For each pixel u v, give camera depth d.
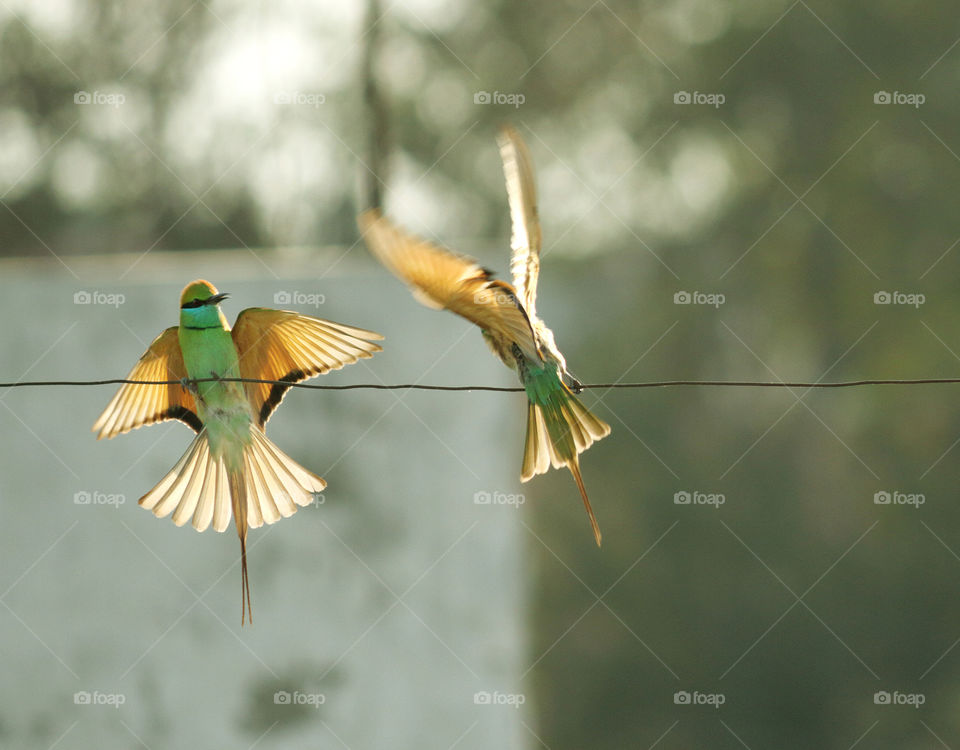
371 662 10.91
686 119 20.16
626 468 19.28
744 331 19.94
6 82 16.72
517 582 11.23
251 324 5.11
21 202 16.47
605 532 18.64
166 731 10.63
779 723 17.34
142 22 17.02
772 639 17.66
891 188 19.28
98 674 10.66
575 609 18.02
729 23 19.95
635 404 19.70
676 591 18.19
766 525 18.52
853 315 19.08
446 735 10.85
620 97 20.25
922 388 18.08
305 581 11.00
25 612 10.68
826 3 19.48
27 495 10.80
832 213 19.56
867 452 18.30
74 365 10.95
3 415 10.86
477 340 11.64
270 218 17.03
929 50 19.12
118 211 16.75
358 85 17.17
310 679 10.83
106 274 11.42
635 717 17.27
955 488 17.69
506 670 11.02
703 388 19.70
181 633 10.79
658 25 20.03
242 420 5.11
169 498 5.03
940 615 17.25
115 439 10.93
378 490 11.22
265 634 10.86
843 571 17.91
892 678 17.19
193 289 5.14
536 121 19.92
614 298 20.56
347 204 17.09
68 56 16.89
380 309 11.50
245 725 10.71
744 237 20.14
